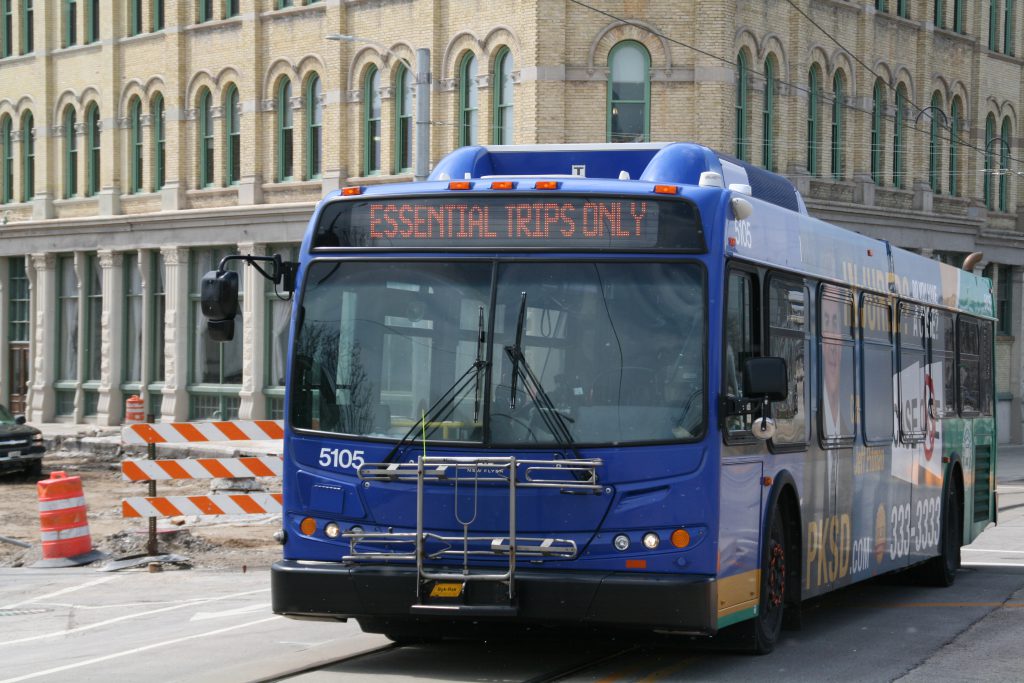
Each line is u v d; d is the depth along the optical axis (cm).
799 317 1319
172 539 2188
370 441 1138
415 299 1151
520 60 4072
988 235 5506
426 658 1238
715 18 4059
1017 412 5781
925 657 1267
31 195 5644
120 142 5262
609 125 4066
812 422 1350
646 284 1123
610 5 4041
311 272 1182
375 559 1123
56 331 5494
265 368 4738
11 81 5659
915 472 1720
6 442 3556
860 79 4762
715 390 1104
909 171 5044
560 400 1111
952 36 5234
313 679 1138
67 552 2052
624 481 1096
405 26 4366
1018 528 2705
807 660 1241
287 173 4744
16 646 1402
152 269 5128
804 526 1320
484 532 1106
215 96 4903
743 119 4272
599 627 1112
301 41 4650
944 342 1900
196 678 1152
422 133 3009
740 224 1173
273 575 1145
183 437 1933
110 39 5253
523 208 1145
